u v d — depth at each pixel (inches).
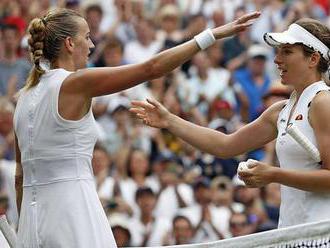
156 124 564.1
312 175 502.9
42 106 497.7
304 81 525.3
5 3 1307.8
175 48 498.6
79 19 508.4
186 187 1107.9
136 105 565.9
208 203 1083.3
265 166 505.7
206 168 1140.5
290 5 1485.0
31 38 504.1
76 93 493.0
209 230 1063.6
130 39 1338.6
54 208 494.6
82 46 506.9
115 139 1168.2
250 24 505.7
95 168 1093.8
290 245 489.7
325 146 508.1
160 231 1053.2
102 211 501.4
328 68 526.6
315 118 512.7
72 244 490.6
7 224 533.0
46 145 496.7
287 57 525.3
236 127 1240.2
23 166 506.3
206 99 1279.5
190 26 1368.1
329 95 514.0
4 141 1092.5
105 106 1194.0
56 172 496.7
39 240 496.7
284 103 549.3
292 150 519.8
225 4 1449.3
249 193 1092.5
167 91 1262.3
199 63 1299.2
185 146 1172.5
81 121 497.0
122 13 1370.6
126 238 1008.2
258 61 1320.1
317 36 523.5
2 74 1198.3
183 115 1250.6
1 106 1106.7
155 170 1120.8
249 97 1305.4
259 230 1056.8
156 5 1409.9
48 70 503.5
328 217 513.3
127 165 1119.6
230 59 1336.1
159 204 1085.1
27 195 504.1
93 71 492.1
